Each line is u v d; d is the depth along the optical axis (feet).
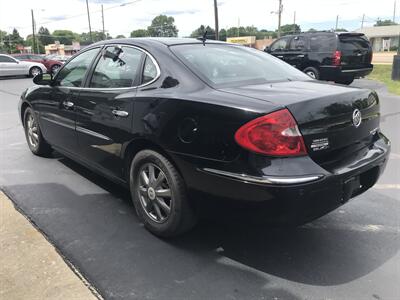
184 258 10.40
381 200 14.20
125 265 10.04
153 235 11.51
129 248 10.83
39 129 17.88
